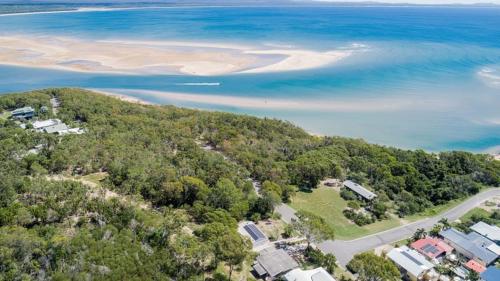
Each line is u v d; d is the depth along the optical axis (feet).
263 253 197.77
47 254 166.81
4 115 421.18
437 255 223.10
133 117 409.49
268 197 246.06
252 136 384.68
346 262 212.84
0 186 212.43
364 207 278.46
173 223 203.10
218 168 282.97
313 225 211.00
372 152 369.09
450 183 321.73
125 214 200.54
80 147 294.66
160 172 258.16
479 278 201.77
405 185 318.24
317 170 300.81
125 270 160.97
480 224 255.70
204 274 179.63
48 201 204.03
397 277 191.11
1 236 166.20
